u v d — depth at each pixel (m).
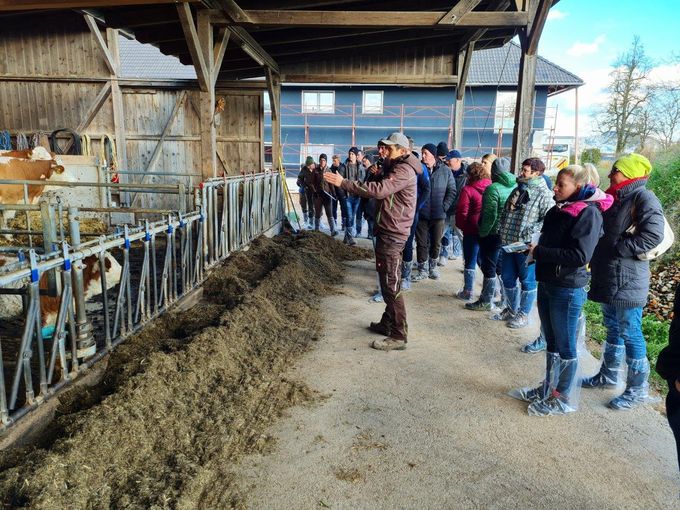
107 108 10.40
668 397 1.97
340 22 6.25
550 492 2.47
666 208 9.12
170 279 4.54
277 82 10.22
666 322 6.16
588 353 4.31
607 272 3.23
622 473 2.63
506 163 4.83
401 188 4.01
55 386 2.95
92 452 2.41
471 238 5.50
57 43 10.26
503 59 26.53
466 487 2.49
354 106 25.88
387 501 2.38
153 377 3.04
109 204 8.69
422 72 10.15
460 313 5.23
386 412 3.18
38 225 7.52
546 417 3.17
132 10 6.35
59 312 2.91
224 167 10.42
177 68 24.23
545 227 3.14
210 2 6.05
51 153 8.37
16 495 2.08
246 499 2.36
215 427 2.87
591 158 24.77
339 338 4.42
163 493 2.27
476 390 3.52
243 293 5.04
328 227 11.12
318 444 2.82
